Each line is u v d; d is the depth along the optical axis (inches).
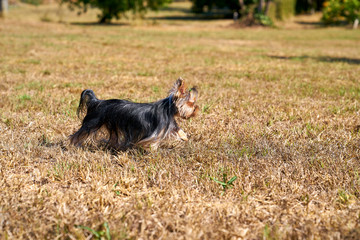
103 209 155.3
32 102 319.6
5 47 711.7
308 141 238.2
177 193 169.0
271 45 945.5
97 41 877.2
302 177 183.9
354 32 1375.5
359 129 256.4
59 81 419.5
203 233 135.7
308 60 649.6
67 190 170.6
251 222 147.3
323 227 143.3
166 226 139.7
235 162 201.2
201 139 241.1
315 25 1652.3
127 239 133.3
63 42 834.2
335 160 203.2
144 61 601.6
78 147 216.4
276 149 222.8
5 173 184.5
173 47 812.0
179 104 198.2
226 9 2447.1
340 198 162.6
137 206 154.7
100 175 186.9
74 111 293.7
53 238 134.1
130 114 198.4
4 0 1595.7
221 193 169.0
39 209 151.9
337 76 481.7
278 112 304.0
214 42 978.1
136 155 209.6
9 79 420.2
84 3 1473.9
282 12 1726.1
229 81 438.9
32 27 1230.9
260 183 179.0
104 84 408.2
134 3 1492.4
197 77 465.4
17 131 247.8
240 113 300.5
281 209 157.1
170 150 219.3
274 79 460.8
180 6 2733.8
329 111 307.7
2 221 139.7
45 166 195.6
